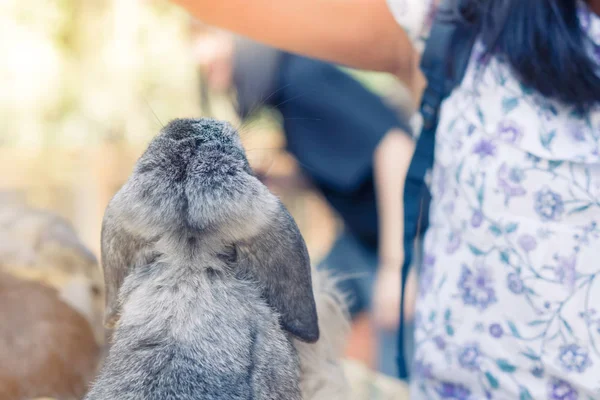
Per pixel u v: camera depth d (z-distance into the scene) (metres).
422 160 1.71
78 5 3.96
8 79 3.83
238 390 1.21
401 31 1.86
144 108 3.51
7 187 2.93
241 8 1.85
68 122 3.63
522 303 1.50
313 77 2.77
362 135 2.84
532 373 1.50
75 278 1.99
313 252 2.78
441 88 1.66
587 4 1.49
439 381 1.64
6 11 3.97
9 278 1.91
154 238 1.32
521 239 1.49
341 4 1.84
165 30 3.79
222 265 1.32
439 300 1.63
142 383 1.20
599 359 1.44
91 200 3.04
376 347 2.62
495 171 1.53
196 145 1.33
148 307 1.28
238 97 2.77
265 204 1.33
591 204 1.44
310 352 1.71
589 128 1.47
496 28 1.53
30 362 1.78
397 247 2.90
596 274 1.44
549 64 1.45
